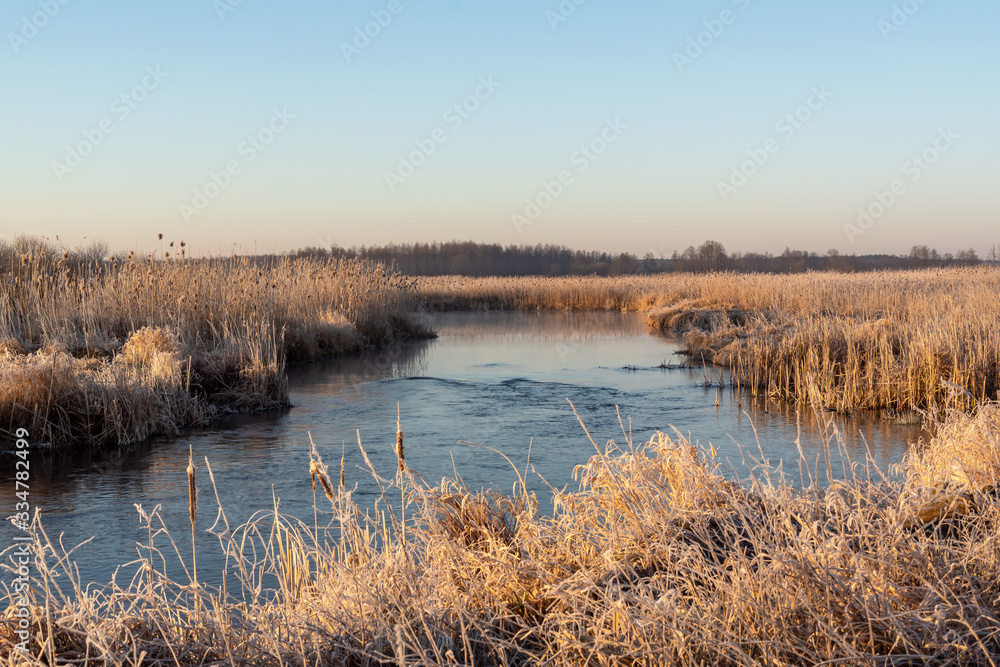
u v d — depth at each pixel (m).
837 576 3.21
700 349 21.31
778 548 3.40
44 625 3.46
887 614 3.02
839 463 8.69
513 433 10.98
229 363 13.90
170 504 7.56
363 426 11.58
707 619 3.14
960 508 4.06
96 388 10.56
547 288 52.38
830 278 42.41
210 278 19.02
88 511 7.35
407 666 3.08
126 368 11.84
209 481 8.43
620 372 17.91
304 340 20.23
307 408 13.15
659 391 14.91
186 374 13.05
